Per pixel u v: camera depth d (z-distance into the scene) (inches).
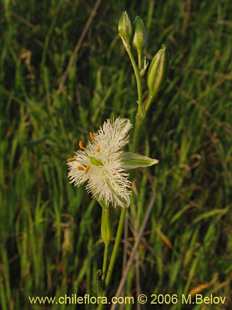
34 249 11.6
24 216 12.1
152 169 13.5
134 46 7.7
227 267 12.1
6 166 13.1
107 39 16.2
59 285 11.7
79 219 12.4
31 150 12.8
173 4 17.0
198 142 13.8
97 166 7.9
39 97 14.3
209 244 12.2
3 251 11.5
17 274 12.0
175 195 12.8
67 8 16.4
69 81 14.5
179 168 13.1
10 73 15.1
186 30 16.6
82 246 12.0
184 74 15.3
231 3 17.3
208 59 15.7
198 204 12.9
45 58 15.1
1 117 13.6
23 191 12.3
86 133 13.2
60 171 12.4
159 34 16.4
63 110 13.6
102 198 7.9
